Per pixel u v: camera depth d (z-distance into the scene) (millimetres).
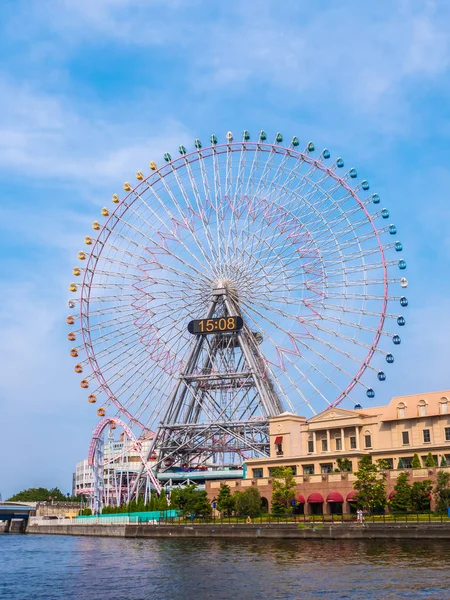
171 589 77688
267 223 174750
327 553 98688
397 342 161625
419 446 149250
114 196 182625
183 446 188250
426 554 92188
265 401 179125
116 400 178125
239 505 151125
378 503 134500
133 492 196250
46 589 82062
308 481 153000
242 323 177750
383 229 166250
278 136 174250
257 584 77188
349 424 160500
